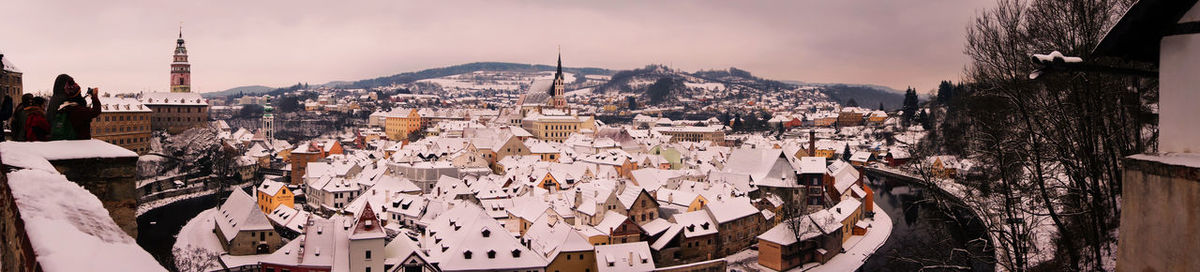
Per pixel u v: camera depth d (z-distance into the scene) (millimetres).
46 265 8711
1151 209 12578
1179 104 12672
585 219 111438
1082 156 44812
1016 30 47562
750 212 117938
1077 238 49969
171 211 159000
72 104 17969
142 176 183250
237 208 116312
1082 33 41969
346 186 163250
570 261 92500
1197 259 11297
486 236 91938
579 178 166625
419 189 161750
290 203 152750
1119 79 41719
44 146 15758
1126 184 13414
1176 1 12750
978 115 60219
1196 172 11289
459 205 114812
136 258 10039
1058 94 47219
